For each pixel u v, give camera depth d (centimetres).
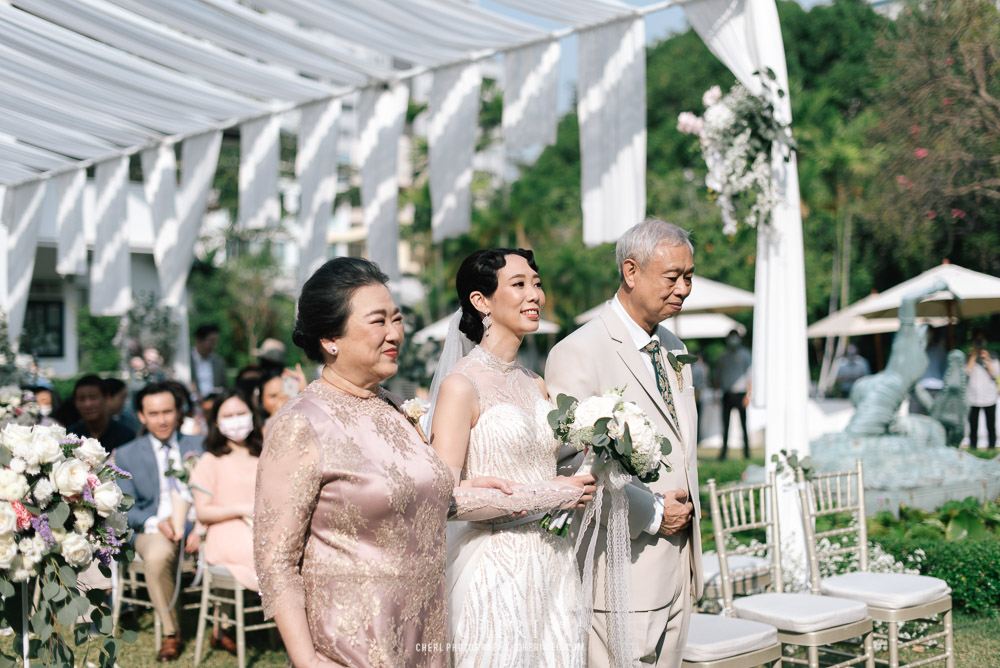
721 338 2491
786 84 504
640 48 538
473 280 284
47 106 708
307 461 207
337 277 219
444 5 533
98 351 1784
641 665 285
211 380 978
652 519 290
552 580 269
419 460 222
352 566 208
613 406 267
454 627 262
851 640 457
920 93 1050
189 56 613
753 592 435
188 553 541
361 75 677
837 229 2080
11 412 588
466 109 635
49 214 1508
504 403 274
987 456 1005
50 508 263
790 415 502
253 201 753
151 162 829
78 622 286
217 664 464
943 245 1479
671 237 303
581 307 2664
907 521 619
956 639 459
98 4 528
